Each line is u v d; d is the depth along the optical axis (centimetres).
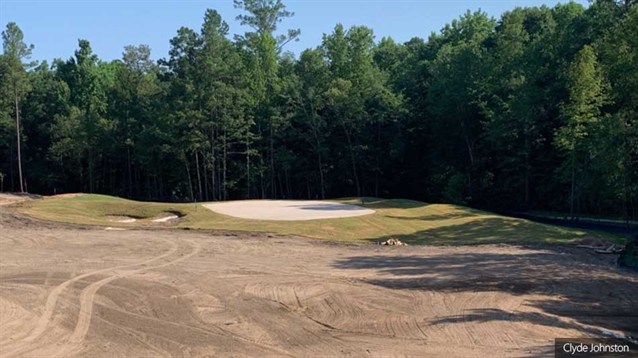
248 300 1372
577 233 2944
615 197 3597
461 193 5091
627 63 2805
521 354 975
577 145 3891
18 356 979
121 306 1309
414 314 1251
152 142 5850
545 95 4641
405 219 3203
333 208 3628
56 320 1196
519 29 5225
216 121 5662
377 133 6056
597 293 1498
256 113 5991
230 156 6128
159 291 1459
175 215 3256
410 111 5988
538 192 4831
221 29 5866
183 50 5581
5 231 2603
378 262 1966
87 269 1752
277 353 989
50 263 1861
